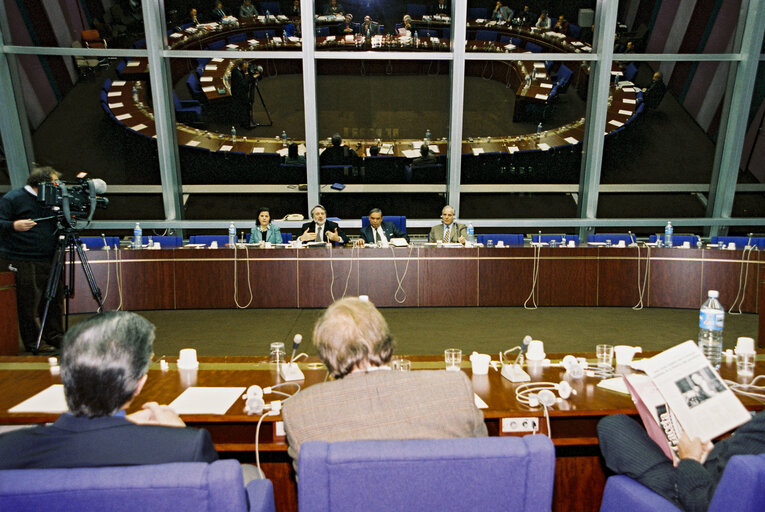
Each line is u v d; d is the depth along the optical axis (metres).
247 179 7.68
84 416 1.14
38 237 4.10
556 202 7.98
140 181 7.52
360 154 7.68
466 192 7.93
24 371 2.26
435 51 7.39
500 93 7.67
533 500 1.13
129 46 7.08
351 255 5.86
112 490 0.98
